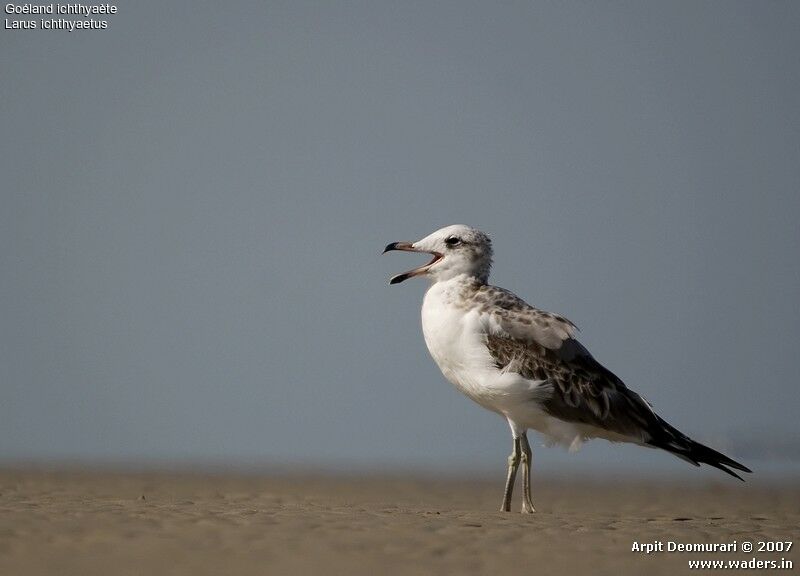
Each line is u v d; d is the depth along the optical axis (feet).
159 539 34.65
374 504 51.85
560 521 42.96
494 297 49.44
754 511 57.16
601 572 32.76
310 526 38.14
